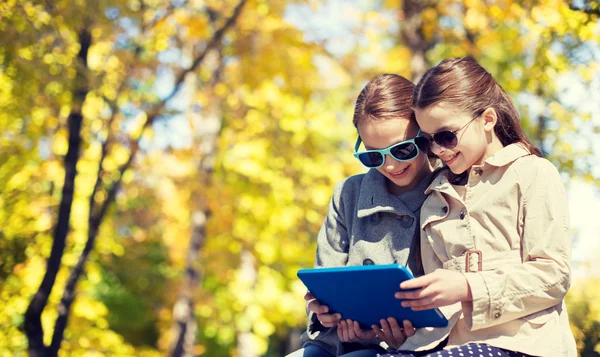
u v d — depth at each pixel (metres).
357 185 2.94
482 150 2.50
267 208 11.94
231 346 17.14
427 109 2.48
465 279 2.29
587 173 5.62
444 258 2.51
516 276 2.29
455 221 2.50
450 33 7.47
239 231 12.21
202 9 9.25
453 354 2.29
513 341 2.32
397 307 2.41
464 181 2.60
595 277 4.96
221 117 11.13
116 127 8.29
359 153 2.72
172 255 13.13
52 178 9.61
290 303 12.87
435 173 2.72
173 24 8.89
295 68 10.18
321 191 11.80
